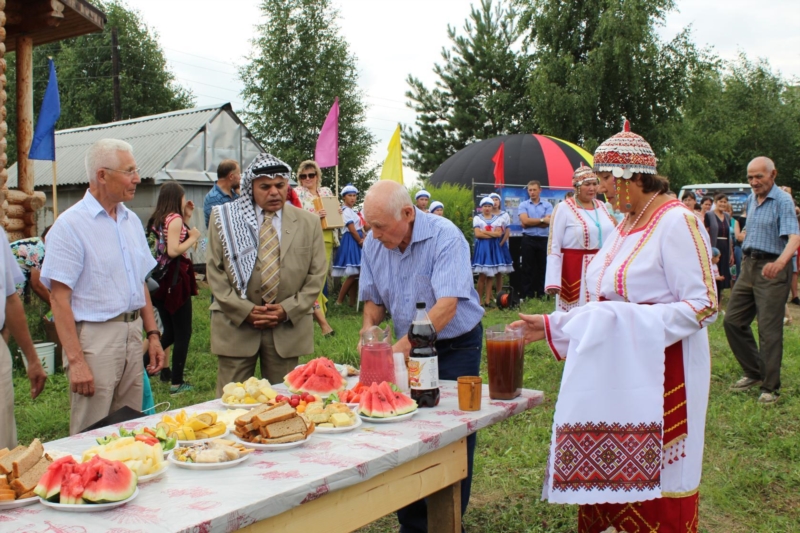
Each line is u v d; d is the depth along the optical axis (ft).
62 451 7.34
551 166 62.90
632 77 88.28
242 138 55.98
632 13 86.07
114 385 11.76
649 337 8.02
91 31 31.14
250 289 12.80
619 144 8.69
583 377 8.07
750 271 19.79
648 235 8.57
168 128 54.75
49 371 22.21
